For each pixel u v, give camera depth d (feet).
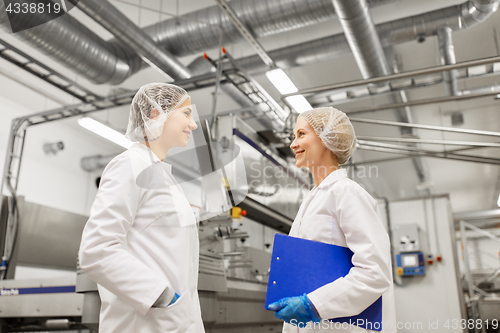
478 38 15.35
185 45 13.24
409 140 15.33
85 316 5.91
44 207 14.49
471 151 24.07
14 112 19.40
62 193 21.44
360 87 15.05
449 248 16.33
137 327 3.37
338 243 3.98
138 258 3.58
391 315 3.89
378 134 22.59
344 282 3.56
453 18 12.58
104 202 3.45
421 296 16.08
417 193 32.42
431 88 18.38
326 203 4.11
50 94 18.86
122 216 3.46
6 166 15.72
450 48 13.01
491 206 34.40
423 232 16.90
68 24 10.85
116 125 22.53
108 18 10.95
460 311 15.44
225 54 12.23
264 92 13.74
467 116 20.65
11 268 13.06
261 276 12.02
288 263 3.88
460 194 32.42
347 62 16.90
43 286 7.78
